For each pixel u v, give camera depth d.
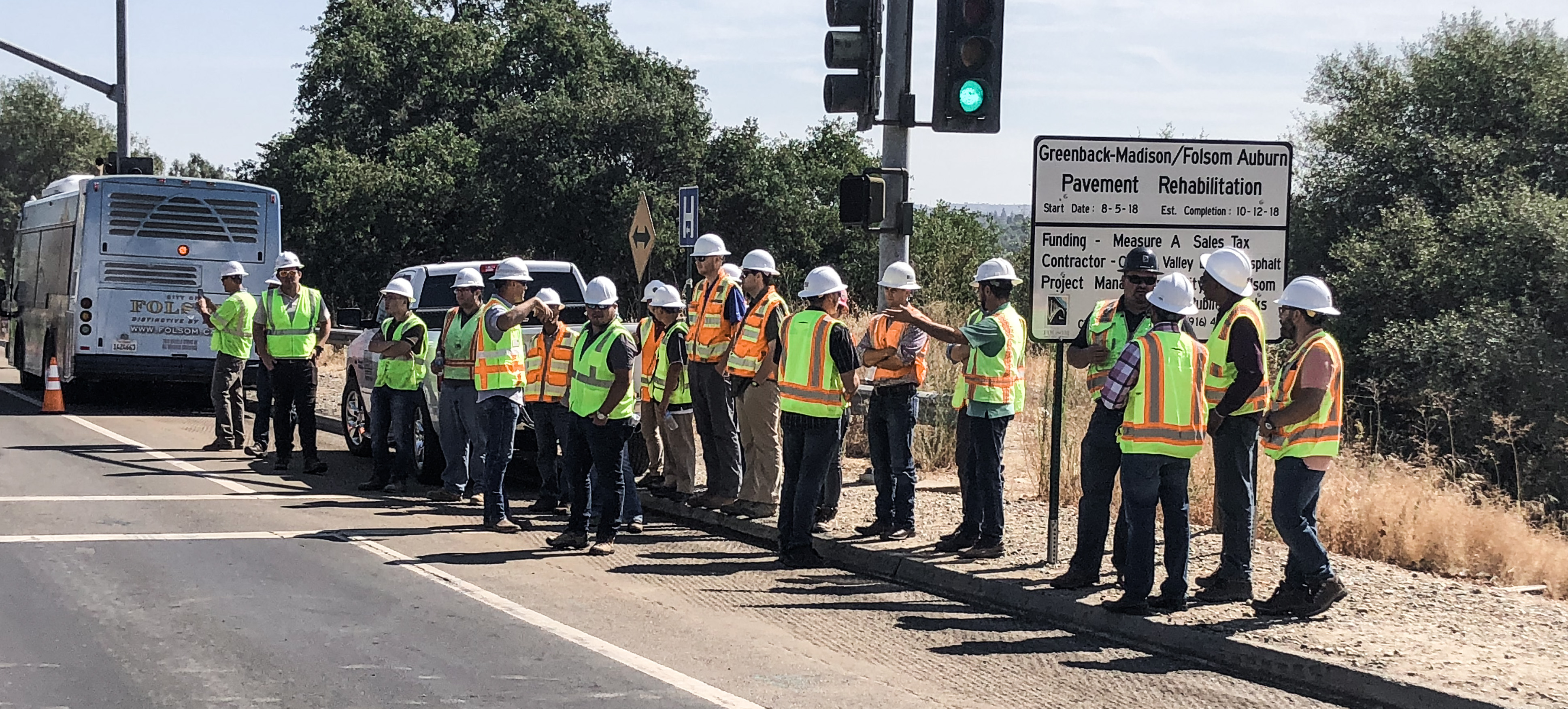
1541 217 21.27
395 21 50.41
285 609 7.52
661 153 40.00
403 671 6.36
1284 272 9.06
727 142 40.53
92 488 11.76
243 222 19.16
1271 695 6.45
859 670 6.68
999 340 8.93
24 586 7.87
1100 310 8.54
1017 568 8.79
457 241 45.16
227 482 12.42
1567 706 5.90
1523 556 9.69
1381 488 10.52
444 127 47.41
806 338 9.21
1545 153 24.56
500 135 41.00
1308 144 26.12
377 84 49.88
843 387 9.21
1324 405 7.38
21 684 5.98
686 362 11.12
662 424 11.52
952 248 25.03
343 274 45.38
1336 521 10.05
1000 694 6.34
